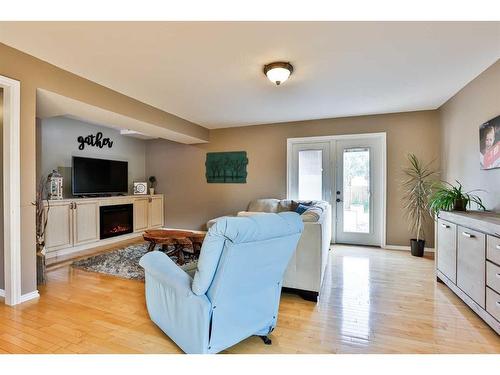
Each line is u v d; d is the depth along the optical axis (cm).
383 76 303
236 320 166
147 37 222
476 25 204
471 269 226
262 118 502
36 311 233
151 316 208
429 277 321
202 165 607
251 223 147
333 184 502
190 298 159
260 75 302
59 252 411
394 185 460
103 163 520
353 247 472
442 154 416
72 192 466
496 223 194
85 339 191
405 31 213
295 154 528
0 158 253
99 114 361
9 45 235
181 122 499
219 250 146
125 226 538
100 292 275
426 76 303
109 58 261
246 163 564
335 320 220
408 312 234
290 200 495
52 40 227
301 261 259
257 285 172
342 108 432
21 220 247
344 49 241
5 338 191
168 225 642
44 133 450
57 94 280
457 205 279
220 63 271
